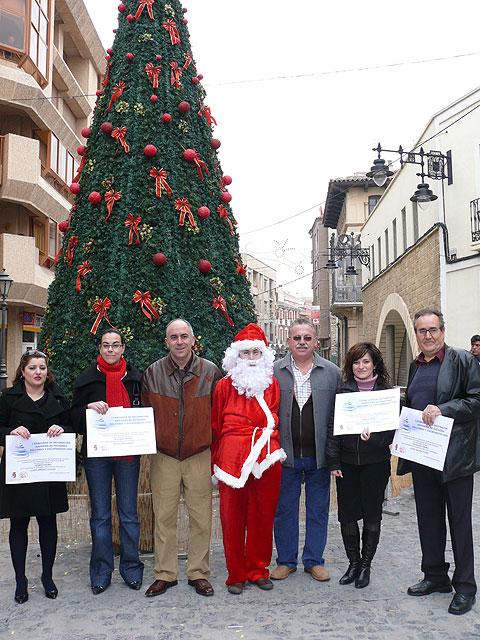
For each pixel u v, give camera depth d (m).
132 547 4.30
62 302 5.48
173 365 4.34
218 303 5.46
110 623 3.70
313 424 4.50
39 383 4.10
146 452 4.12
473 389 3.90
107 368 4.27
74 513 5.48
